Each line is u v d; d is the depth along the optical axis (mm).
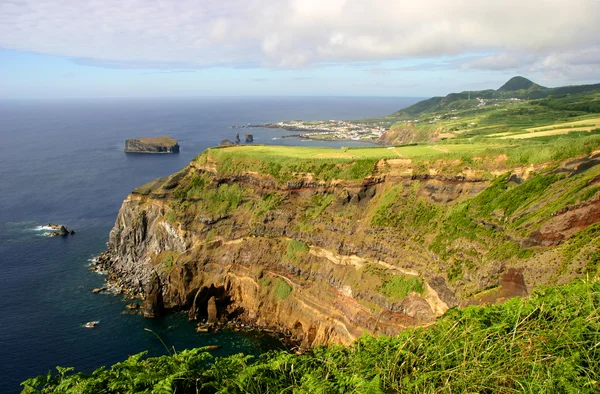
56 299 79438
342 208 75375
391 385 18578
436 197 67750
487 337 19531
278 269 76250
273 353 22906
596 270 39375
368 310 61719
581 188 48812
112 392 18922
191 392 19469
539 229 48469
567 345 17422
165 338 68812
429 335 21672
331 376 20250
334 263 70438
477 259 54250
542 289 25609
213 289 79562
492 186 61469
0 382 55281
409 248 63594
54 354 62219
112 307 77625
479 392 16859
